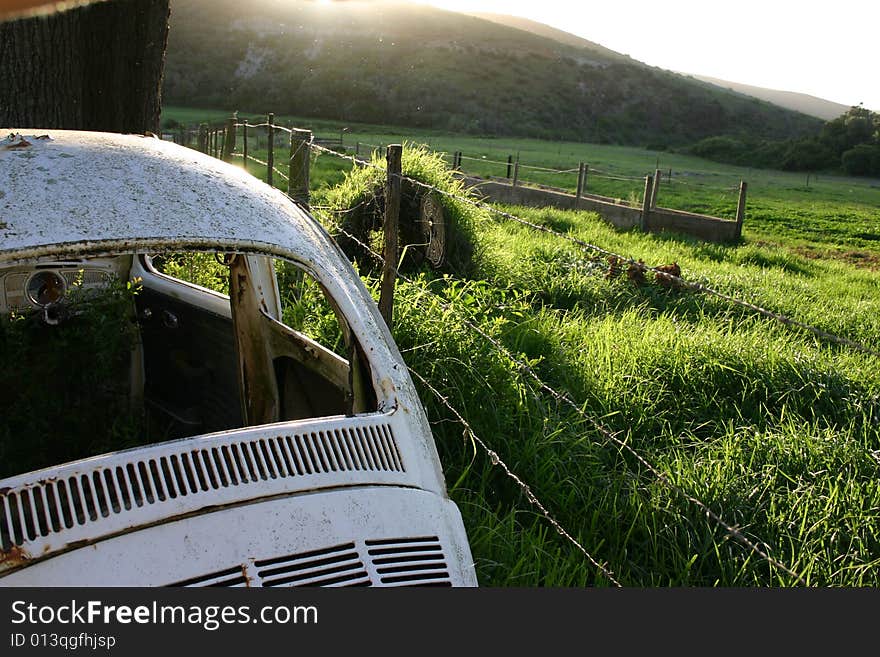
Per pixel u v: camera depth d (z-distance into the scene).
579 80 151.75
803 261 16.20
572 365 5.78
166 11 7.26
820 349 7.23
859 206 39.78
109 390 3.87
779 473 4.62
